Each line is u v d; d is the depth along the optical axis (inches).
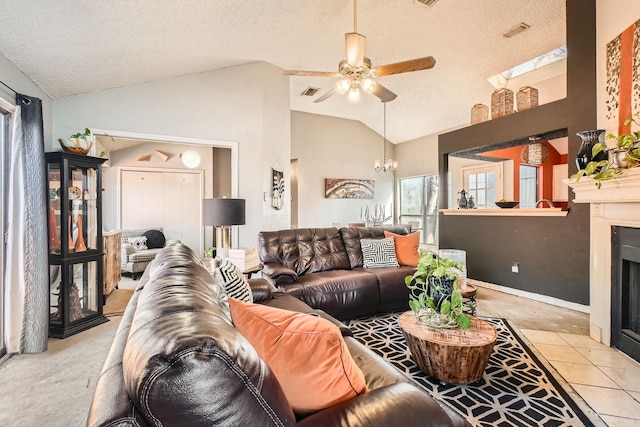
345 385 35.9
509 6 141.6
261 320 38.3
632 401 72.6
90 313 124.6
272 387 25.5
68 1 80.1
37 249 100.4
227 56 154.3
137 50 117.9
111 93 144.1
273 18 126.0
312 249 140.6
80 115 137.9
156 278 45.1
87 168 124.6
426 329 82.8
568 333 112.6
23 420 68.2
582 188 108.8
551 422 65.7
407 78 212.1
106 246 162.9
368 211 308.7
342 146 295.6
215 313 32.2
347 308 121.0
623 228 96.1
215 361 22.0
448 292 83.0
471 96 215.6
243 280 80.6
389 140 320.8
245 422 23.2
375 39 167.2
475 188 260.5
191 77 161.6
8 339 96.9
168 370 20.9
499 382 80.4
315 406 35.4
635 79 96.0
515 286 163.5
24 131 99.5
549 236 148.9
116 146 233.8
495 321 124.7
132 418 21.9
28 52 96.0
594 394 75.4
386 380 49.3
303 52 176.1
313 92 237.5
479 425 64.8
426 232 295.6
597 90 118.4
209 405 21.8
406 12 146.9
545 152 222.5
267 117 183.5
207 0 99.5
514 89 198.5
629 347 93.7
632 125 97.5
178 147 249.4
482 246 180.7
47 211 109.2
